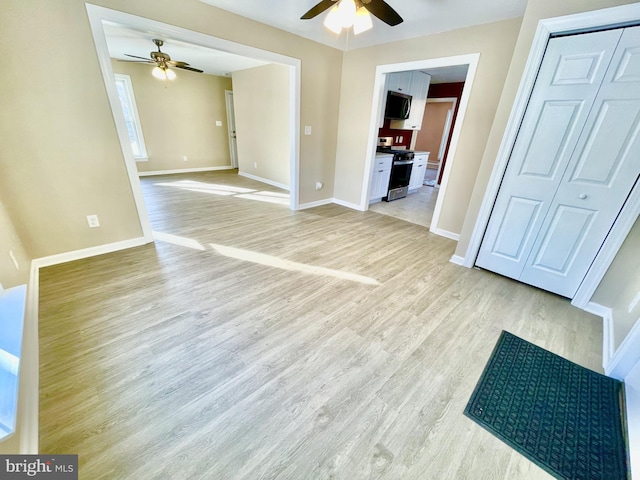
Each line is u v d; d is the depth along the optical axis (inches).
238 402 51.8
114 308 75.4
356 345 66.6
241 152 262.2
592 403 54.5
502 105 87.7
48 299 77.7
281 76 199.8
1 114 76.3
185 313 74.9
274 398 52.8
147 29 91.7
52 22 77.2
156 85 238.1
